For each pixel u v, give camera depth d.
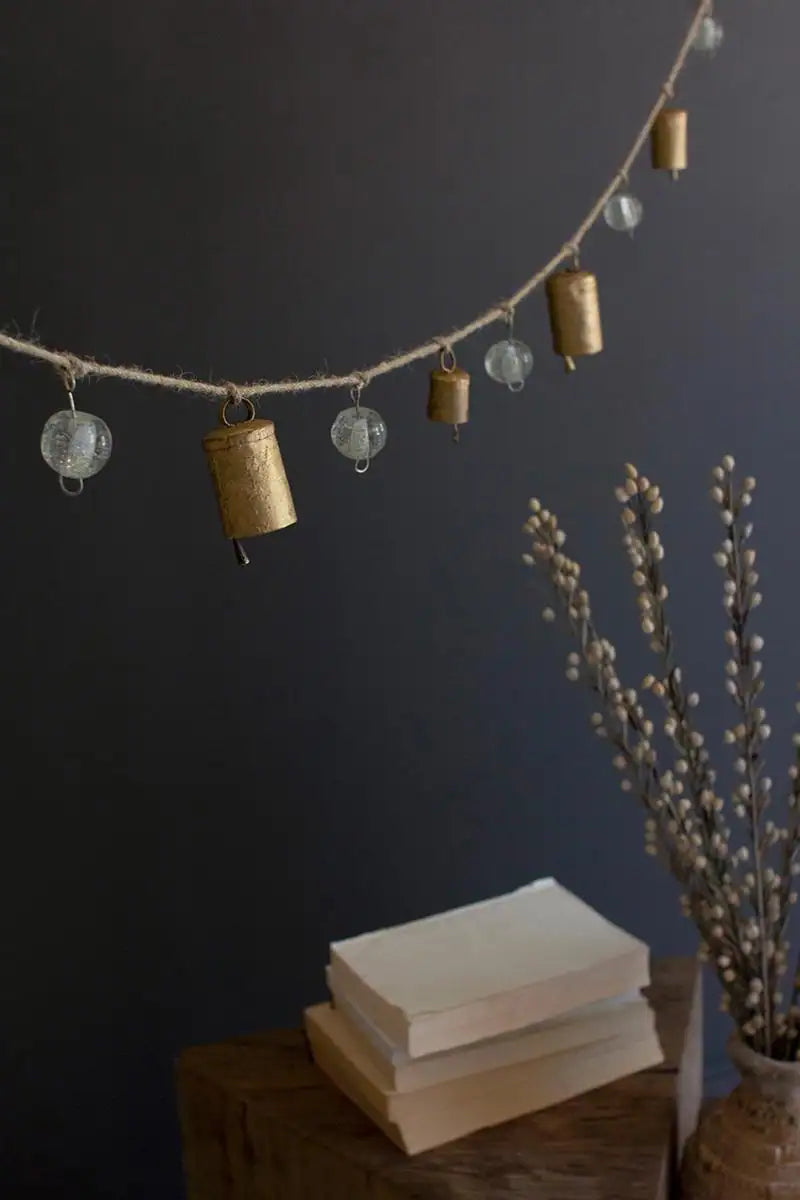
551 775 1.85
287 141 1.63
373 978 1.43
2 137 1.57
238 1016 1.83
